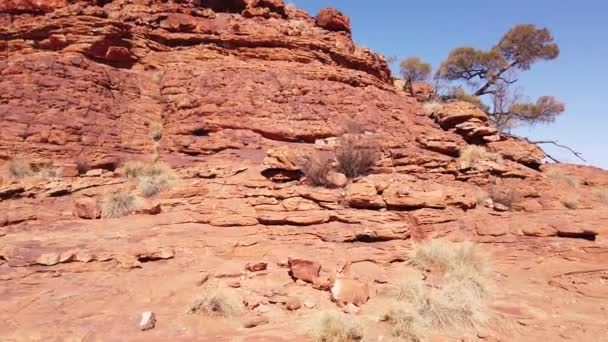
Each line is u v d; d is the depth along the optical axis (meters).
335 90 17.45
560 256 7.64
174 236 7.73
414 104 19.72
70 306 5.07
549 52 29.23
